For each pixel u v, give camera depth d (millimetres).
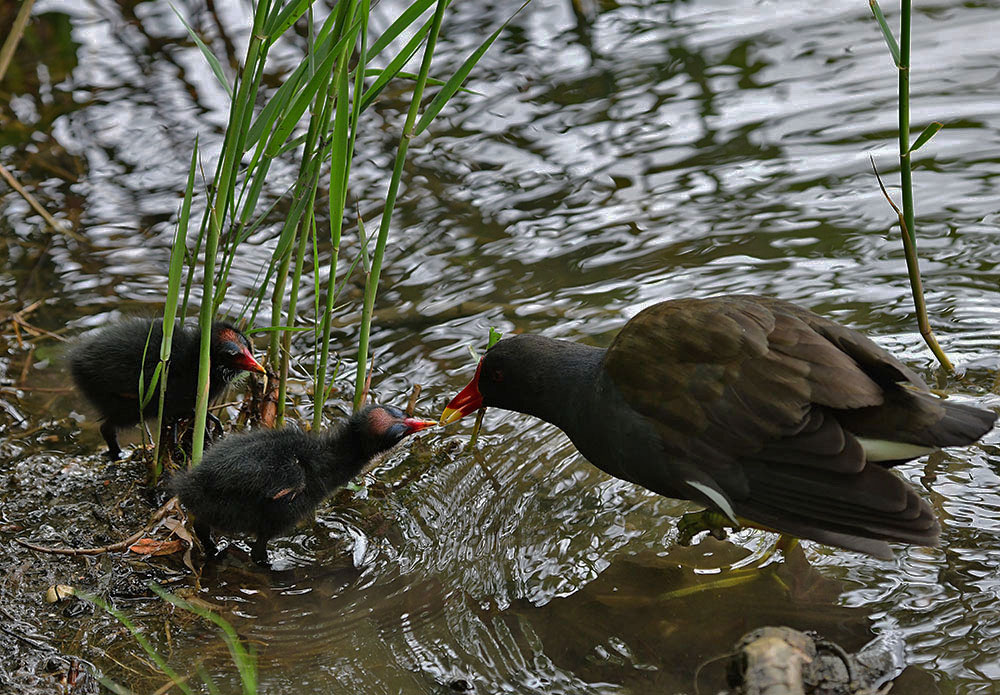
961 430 7855
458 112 15594
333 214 9391
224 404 11430
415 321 12297
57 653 8320
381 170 14547
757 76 15953
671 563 9078
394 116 15633
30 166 14656
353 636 8430
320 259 13227
